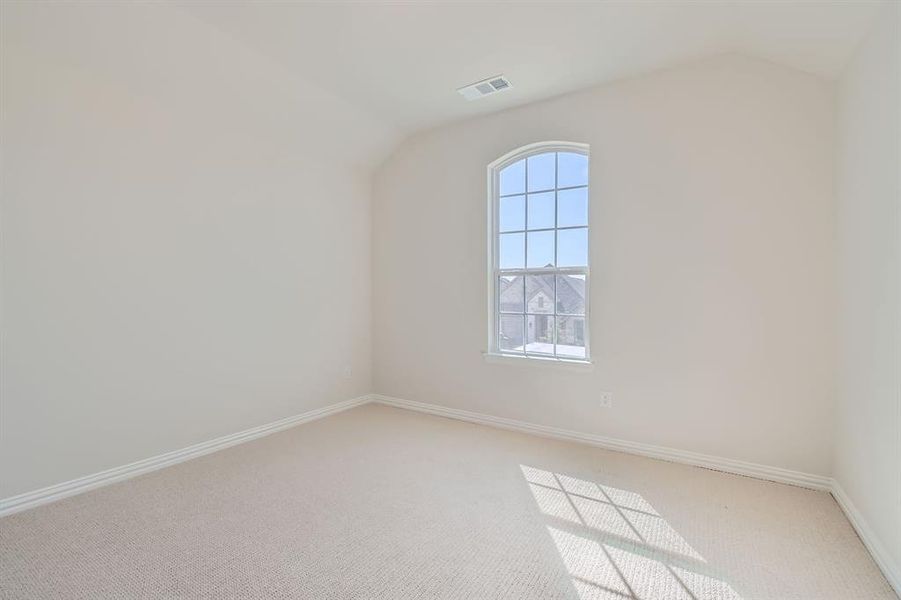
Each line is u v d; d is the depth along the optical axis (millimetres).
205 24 2482
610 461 2910
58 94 2416
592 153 3174
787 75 2539
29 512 2273
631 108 3020
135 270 2752
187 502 2369
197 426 3064
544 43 2623
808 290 2498
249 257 3395
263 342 3494
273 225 3561
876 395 1862
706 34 2496
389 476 2688
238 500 2387
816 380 2488
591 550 1918
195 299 3059
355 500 2381
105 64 2529
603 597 1631
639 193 2994
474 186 3764
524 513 2234
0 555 1895
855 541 1973
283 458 2992
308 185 3842
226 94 3021
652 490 2480
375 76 3051
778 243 2572
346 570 1789
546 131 3379
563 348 3381
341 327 4180
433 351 4062
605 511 2248
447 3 2266
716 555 1877
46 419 2396
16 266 2293
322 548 1940
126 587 1687
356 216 4312
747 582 1709
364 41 2631
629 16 2346
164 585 1698
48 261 2400
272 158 3549
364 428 3643
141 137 2768
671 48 2654
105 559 1863
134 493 2482
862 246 2027
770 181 2588
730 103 2695
